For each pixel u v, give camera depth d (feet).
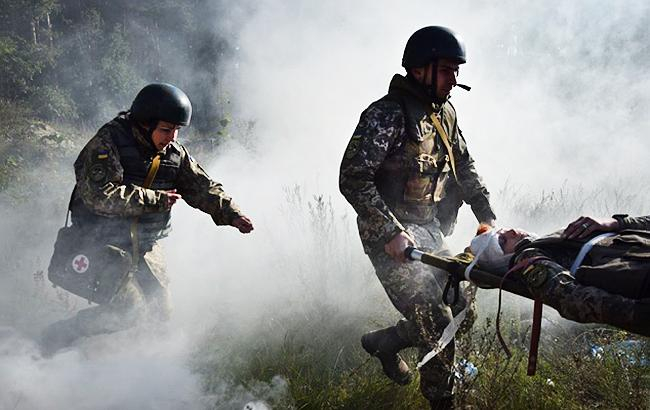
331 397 12.01
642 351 12.76
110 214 11.99
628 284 7.64
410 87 11.51
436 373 11.00
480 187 12.60
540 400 11.36
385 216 10.91
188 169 13.10
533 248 8.84
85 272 12.42
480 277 9.23
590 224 8.86
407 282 11.07
